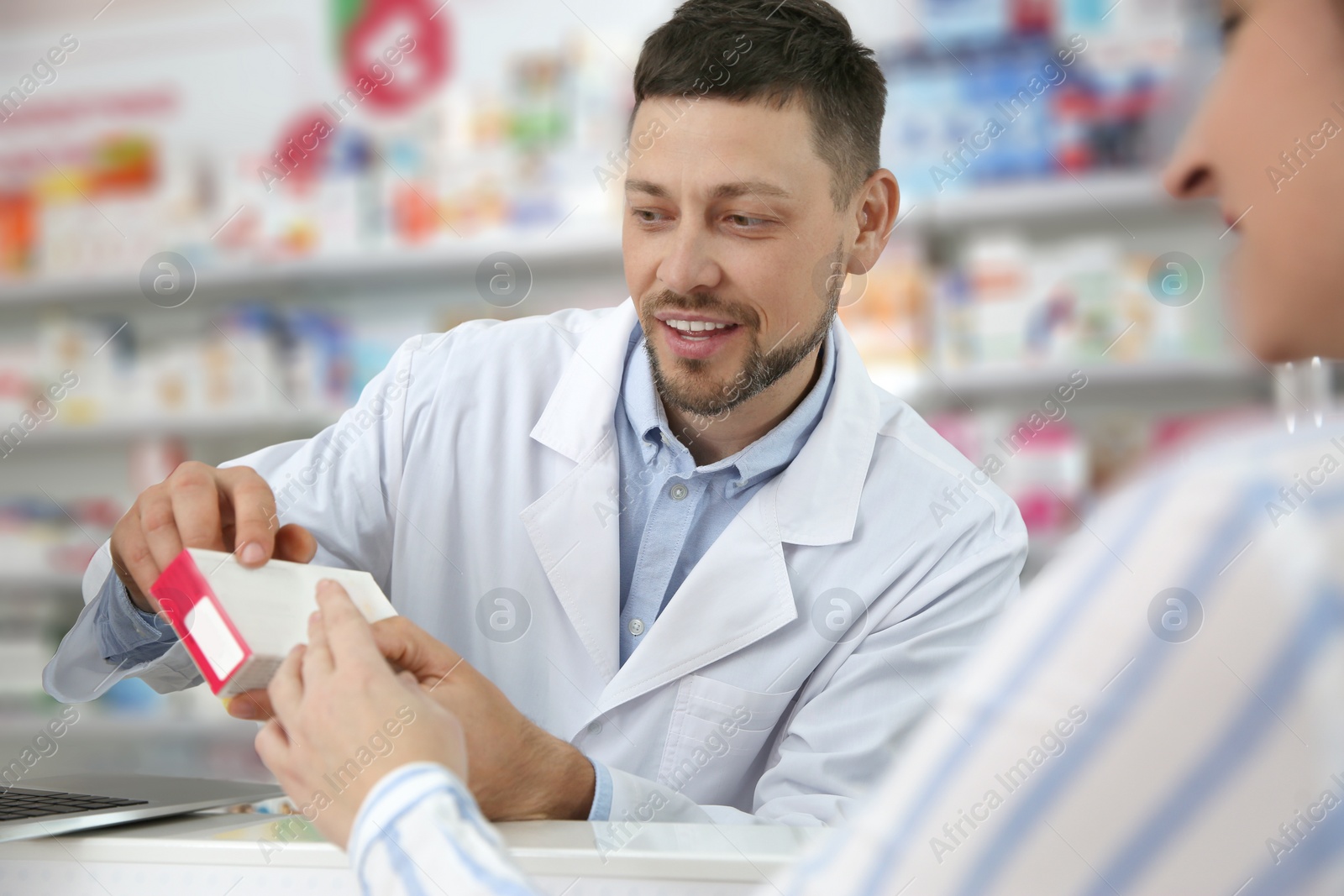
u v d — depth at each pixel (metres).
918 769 0.42
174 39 4.00
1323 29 0.37
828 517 1.52
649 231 1.38
